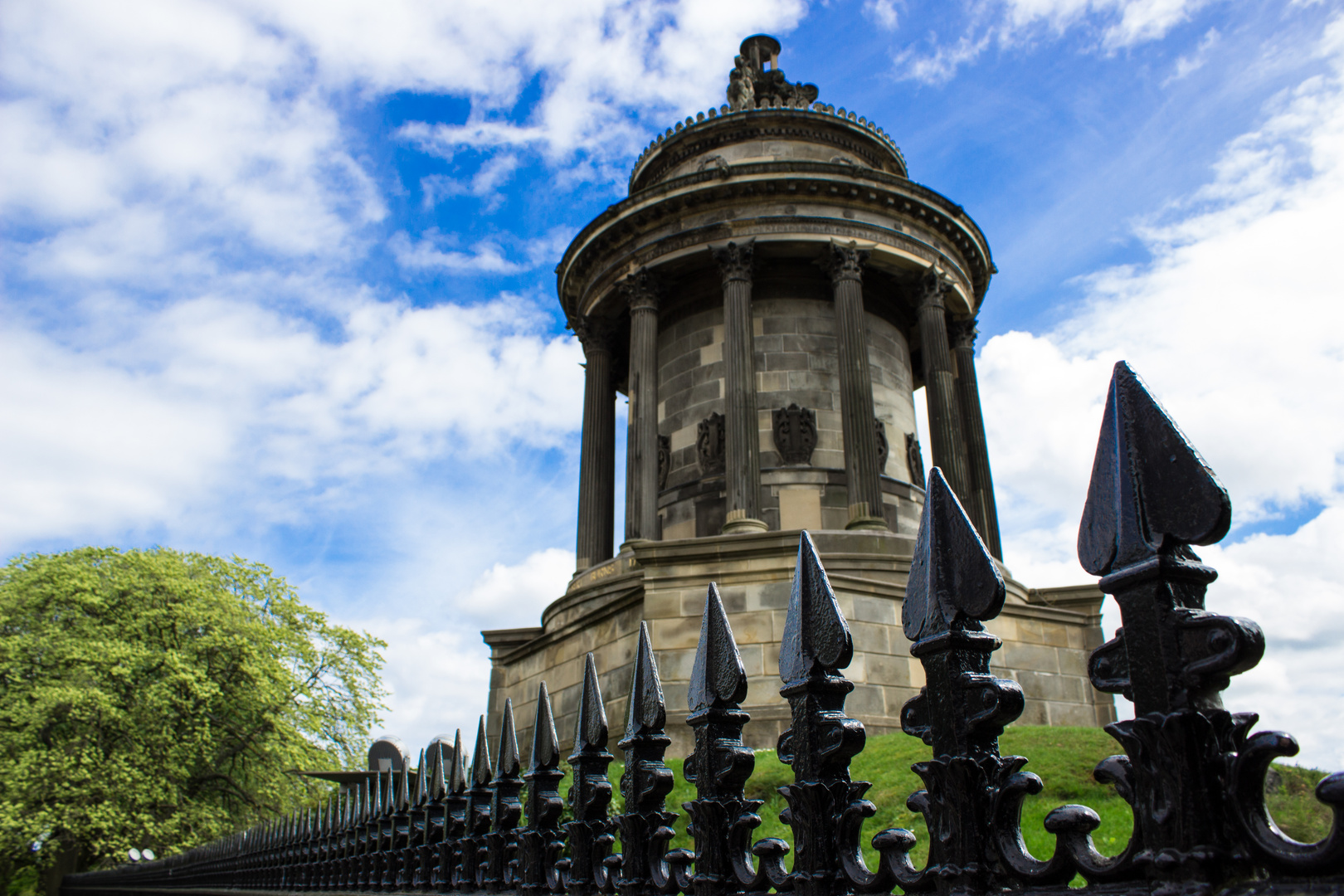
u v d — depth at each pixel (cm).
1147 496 266
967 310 3566
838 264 3170
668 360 3494
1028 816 1236
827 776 374
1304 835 1073
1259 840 231
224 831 4147
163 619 4131
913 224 3322
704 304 3453
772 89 3903
